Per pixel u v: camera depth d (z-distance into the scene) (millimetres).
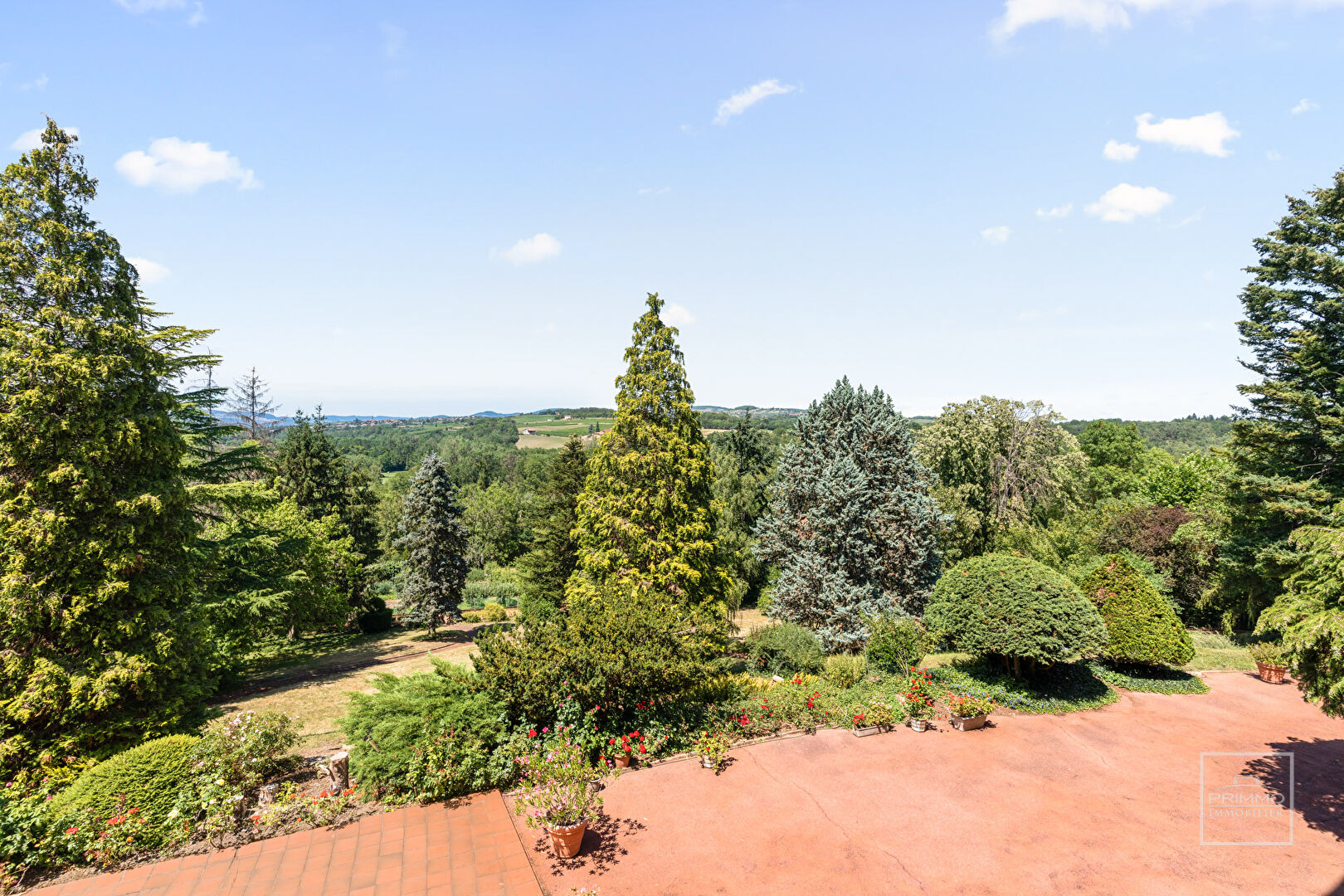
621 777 10297
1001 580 14133
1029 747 11570
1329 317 19312
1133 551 25125
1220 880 7516
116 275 12797
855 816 9055
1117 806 9375
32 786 9953
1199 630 23781
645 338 20047
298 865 7730
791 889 7367
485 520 58469
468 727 9812
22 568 10812
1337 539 8156
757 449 41719
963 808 9305
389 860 7832
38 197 11914
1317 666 8258
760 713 12344
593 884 7438
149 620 12023
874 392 22344
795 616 20594
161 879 7465
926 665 17672
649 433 19375
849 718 12633
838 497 20000
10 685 10641
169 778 8547
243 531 21391
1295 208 20422
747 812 9172
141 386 12703
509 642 11039
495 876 7516
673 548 19344
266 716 10047
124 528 11789
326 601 27297
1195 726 12648
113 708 11453
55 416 11430
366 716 9820
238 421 44844
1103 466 48375
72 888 7289
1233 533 22031
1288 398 19172
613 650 10891
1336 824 8789
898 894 7254
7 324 11344
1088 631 13094
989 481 32844
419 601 31984
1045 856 8039
